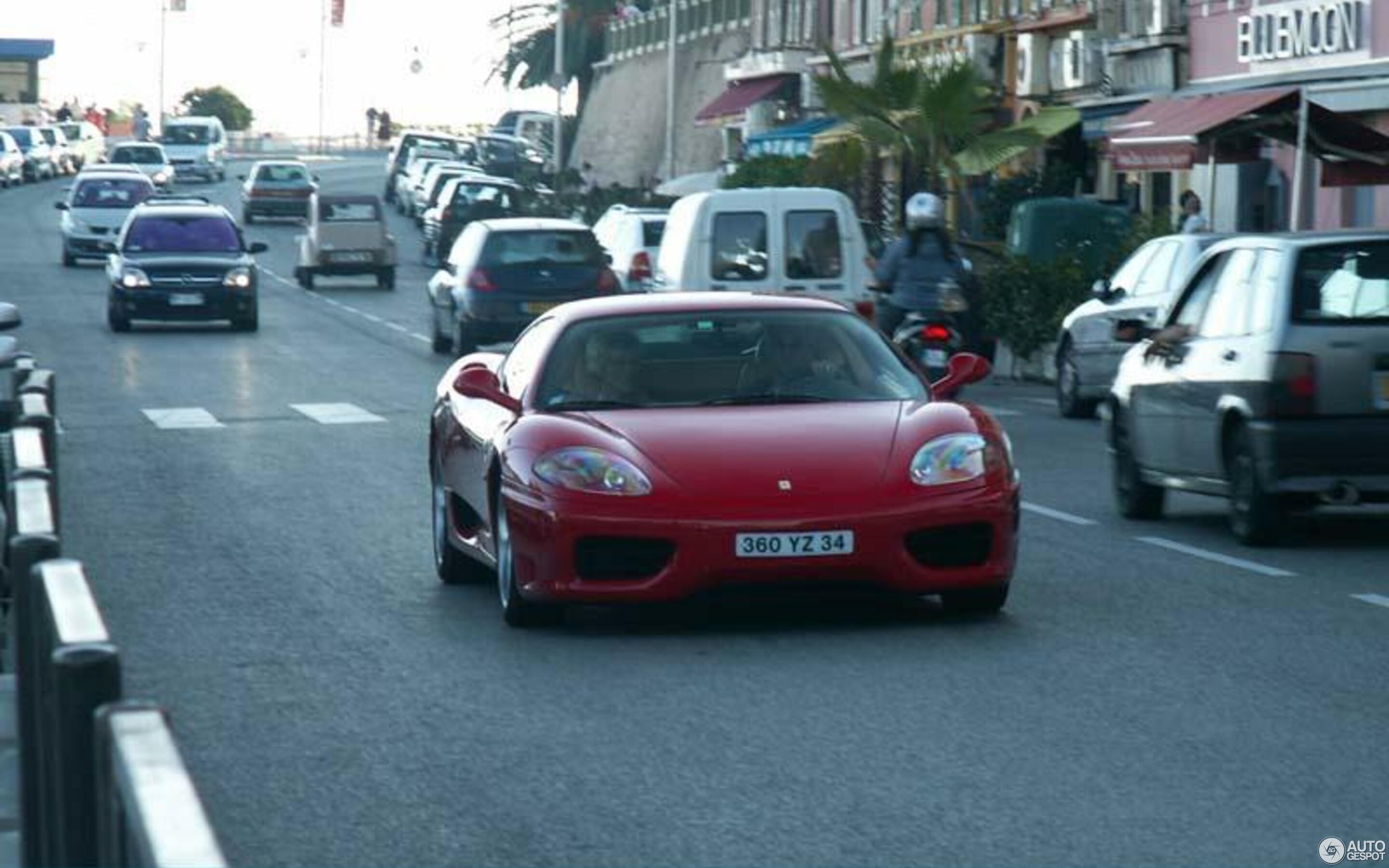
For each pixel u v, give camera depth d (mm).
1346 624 10781
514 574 10664
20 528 6430
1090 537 14352
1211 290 14789
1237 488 13945
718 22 81438
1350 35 33906
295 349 33906
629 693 9133
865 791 7406
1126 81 42812
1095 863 6520
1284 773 7633
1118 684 9234
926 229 20047
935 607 11273
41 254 59969
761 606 11359
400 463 18891
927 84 40188
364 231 51344
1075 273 29328
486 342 31062
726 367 11414
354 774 7766
